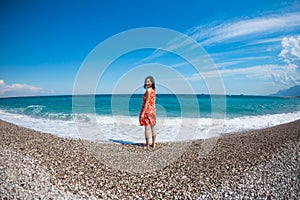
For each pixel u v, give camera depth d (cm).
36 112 2217
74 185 457
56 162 581
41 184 438
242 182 477
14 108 2761
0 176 449
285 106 3030
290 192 426
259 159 616
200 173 541
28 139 820
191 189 459
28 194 390
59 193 411
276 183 464
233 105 3120
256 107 2845
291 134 961
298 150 676
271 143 799
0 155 589
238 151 718
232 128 1380
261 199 408
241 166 571
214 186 468
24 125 1359
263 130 1169
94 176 514
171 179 511
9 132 948
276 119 1773
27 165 532
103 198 418
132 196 432
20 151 651
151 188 466
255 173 518
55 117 1830
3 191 392
